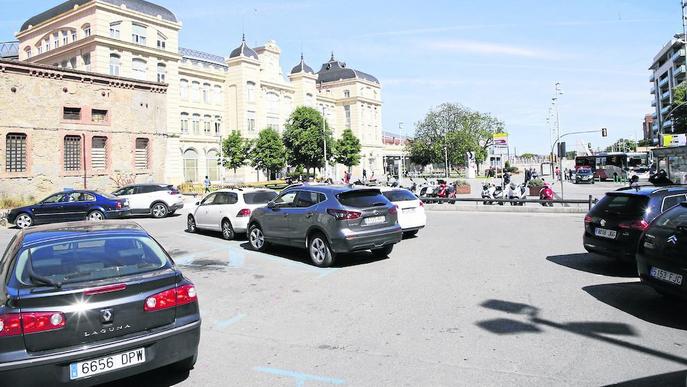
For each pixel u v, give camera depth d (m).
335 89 96.88
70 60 46.81
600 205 8.32
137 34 47.53
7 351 3.31
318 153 60.09
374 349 4.79
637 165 56.81
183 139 57.88
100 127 28.42
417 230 13.65
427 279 7.78
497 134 23.36
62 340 3.46
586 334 5.05
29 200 24.81
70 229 4.73
